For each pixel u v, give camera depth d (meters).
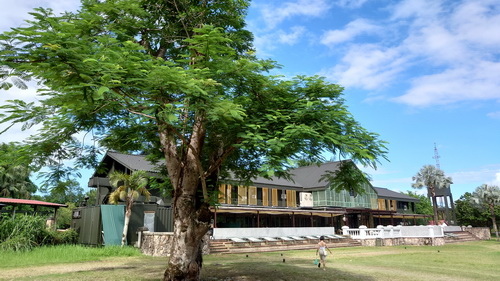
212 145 11.27
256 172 12.25
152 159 12.50
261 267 14.42
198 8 10.15
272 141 7.71
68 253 17.66
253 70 8.13
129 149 11.89
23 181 45.12
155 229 23.52
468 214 64.69
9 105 6.88
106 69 5.83
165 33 10.46
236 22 10.73
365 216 48.34
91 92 6.08
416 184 52.94
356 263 16.56
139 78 6.21
